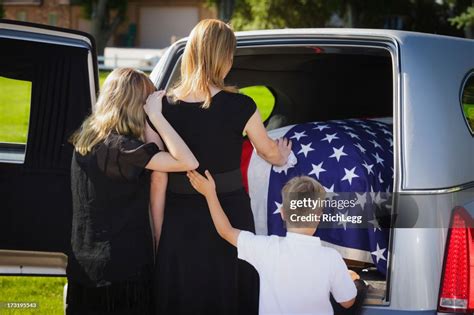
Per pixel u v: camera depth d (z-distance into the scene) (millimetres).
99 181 3066
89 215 3094
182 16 40438
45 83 3480
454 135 3113
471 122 3273
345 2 26734
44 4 41594
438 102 3133
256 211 3639
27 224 3418
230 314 3145
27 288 5309
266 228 3621
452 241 2957
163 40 40812
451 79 3256
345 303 3104
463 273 2947
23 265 3449
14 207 3422
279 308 3102
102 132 3096
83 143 3105
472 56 3490
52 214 3410
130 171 3057
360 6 26922
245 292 3223
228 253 3137
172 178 3152
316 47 3570
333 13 27391
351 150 3617
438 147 3033
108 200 3074
